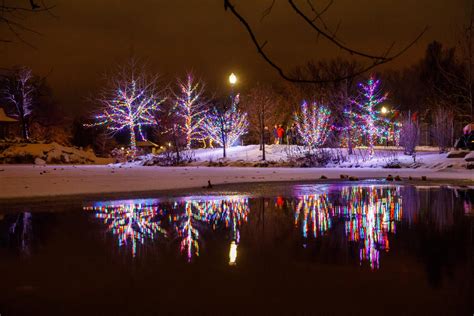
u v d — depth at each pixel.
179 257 4.57
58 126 70.31
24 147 46.50
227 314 2.98
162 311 3.05
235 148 36.84
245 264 4.26
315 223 6.71
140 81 40.06
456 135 30.31
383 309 3.04
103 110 40.84
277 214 7.65
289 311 3.01
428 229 6.13
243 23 1.97
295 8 1.93
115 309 3.09
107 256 4.62
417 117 39.06
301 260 4.40
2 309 3.11
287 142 38.53
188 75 38.44
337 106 31.88
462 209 8.16
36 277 3.88
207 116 38.66
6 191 11.11
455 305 3.11
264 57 2.02
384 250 4.82
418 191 11.81
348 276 3.83
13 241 5.39
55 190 11.45
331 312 3.00
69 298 3.32
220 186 13.41
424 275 3.86
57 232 6.00
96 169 25.00
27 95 54.38
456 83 27.81
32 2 2.65
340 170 23.17
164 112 38.12
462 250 4.78
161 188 12.41
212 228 6.30
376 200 9.70
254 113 36.53
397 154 28.69
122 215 7.54
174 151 36.78
